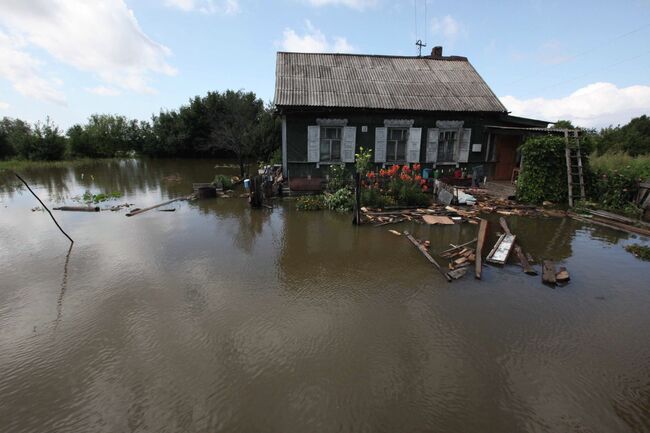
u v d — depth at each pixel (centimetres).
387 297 516
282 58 1430
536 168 1112
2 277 593
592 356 386
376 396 329
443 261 658
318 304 495
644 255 668
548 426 297
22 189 1568
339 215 1009
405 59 1563
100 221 951
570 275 591
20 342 414
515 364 372
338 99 1241
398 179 1152
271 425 299
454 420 304
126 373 361
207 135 3216
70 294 529
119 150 3581
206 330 433
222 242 765
